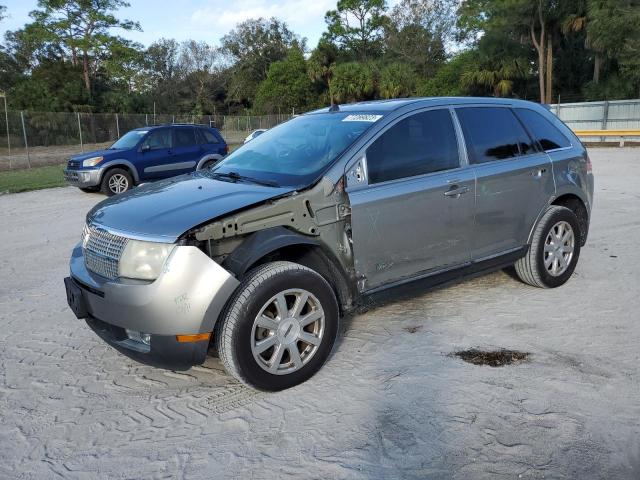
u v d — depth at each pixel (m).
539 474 2.69
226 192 3.77
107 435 3.18
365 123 4.24
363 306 4.02
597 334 4.27
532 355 3.94
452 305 5.00
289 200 3.60
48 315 5.15
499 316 4.70
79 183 13.17
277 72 63.09
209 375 3.90
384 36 62.66
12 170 22.22
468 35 53.53
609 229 7.81
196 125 14.64
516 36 42.91
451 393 3.46
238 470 2.81
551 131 5.42
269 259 3.71
